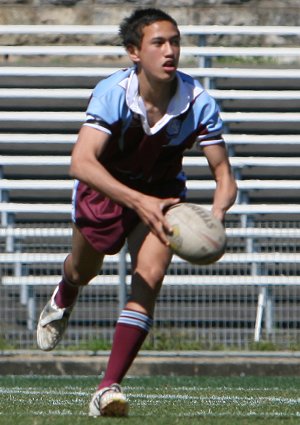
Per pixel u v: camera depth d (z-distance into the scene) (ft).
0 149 173.17
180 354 134.00
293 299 144.05
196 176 170.40
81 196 63.57
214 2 200.34
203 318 142.20
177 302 143.54
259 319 139.95
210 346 139.03
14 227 146.20
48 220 164.96
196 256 54.70
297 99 181.16
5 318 141.59
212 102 61.52
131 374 129.59
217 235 55.06
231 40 200.34
